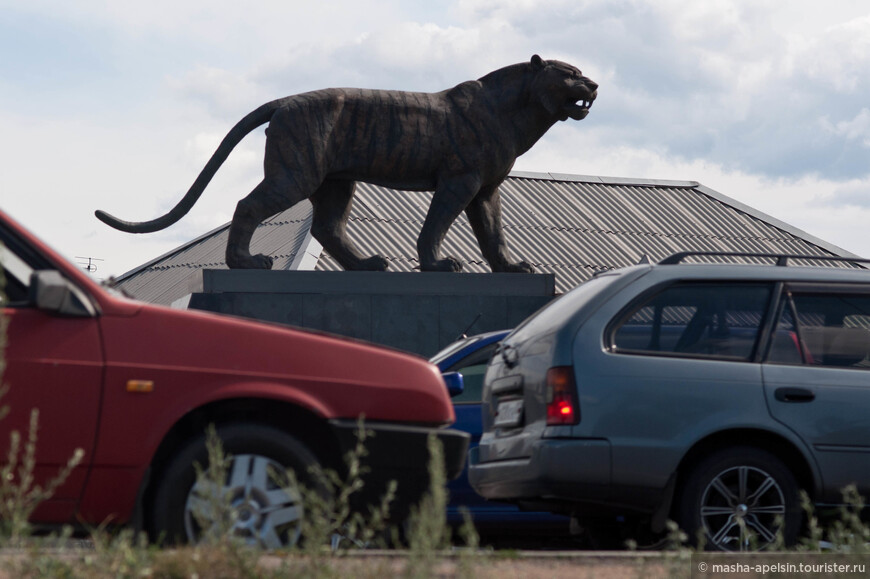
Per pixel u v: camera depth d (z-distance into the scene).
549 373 16.23
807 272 17.23
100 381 12.88
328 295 37.84
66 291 12.77
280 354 13.59
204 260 67.75
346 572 10.83
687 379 16.12
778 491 16.05
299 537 13.27
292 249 53.66
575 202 69.56
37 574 10.10
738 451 16.05
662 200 73.94
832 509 16.30
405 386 14.00
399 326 38.31
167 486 13.01
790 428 16.14
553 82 38.75
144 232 38.25
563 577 11.91
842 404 16.36
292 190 37.16
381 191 60.03
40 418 12.64
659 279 16.78
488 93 39.34
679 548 11.28
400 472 13.80
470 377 22.34
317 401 13.59
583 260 62.53
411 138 38.38
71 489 12.76
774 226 75.00
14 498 11.90
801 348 16.70
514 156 39.56
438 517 9.77
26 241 13.23
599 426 15.84
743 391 16.17
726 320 16.70
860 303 17.16
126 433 12.88
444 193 38.75
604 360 16.12
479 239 40.59
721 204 76.50
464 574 10.14
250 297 37.19
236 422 13.47
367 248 54.28
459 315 38.75
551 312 17.59
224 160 38.09
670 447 15.84
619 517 19.22
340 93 38.00
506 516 21.53
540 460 15.92
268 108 38.09
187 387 13.13
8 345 12.65
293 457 13.36
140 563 10.41
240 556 10.73
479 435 21.45
